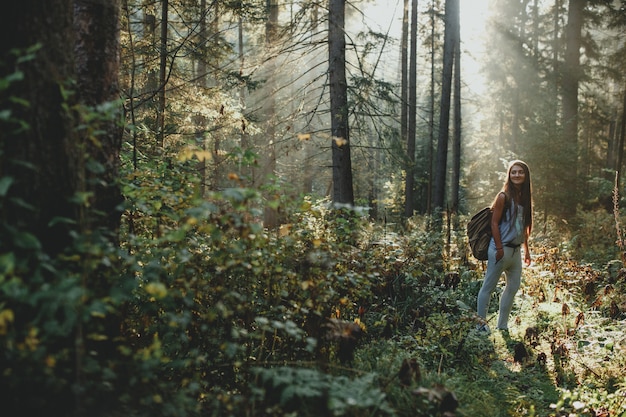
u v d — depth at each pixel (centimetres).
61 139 238
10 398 202
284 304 376
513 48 2230
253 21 1106
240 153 300
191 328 313
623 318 553
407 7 1628
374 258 511
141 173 350
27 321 217
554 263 712
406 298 558
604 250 964
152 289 200
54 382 199
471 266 769
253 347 342
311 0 1113
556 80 2092
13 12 219
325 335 324
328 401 254
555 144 1669
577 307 596
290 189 317
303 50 1098
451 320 523
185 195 349
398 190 2309
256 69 1096
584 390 409
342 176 1043
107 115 234
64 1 242
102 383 229
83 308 197
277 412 267
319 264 337
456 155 1767
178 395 245
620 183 1506
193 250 341
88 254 221
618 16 1997
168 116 873
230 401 269
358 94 1025
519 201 539
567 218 1630
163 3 836
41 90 229
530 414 358
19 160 221
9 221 221
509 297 552
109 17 320
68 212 242
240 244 286
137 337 306
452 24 1446
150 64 853
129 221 352
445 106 1460
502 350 509
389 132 1094
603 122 2400
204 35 1098
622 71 2097
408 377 310
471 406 347
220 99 948
